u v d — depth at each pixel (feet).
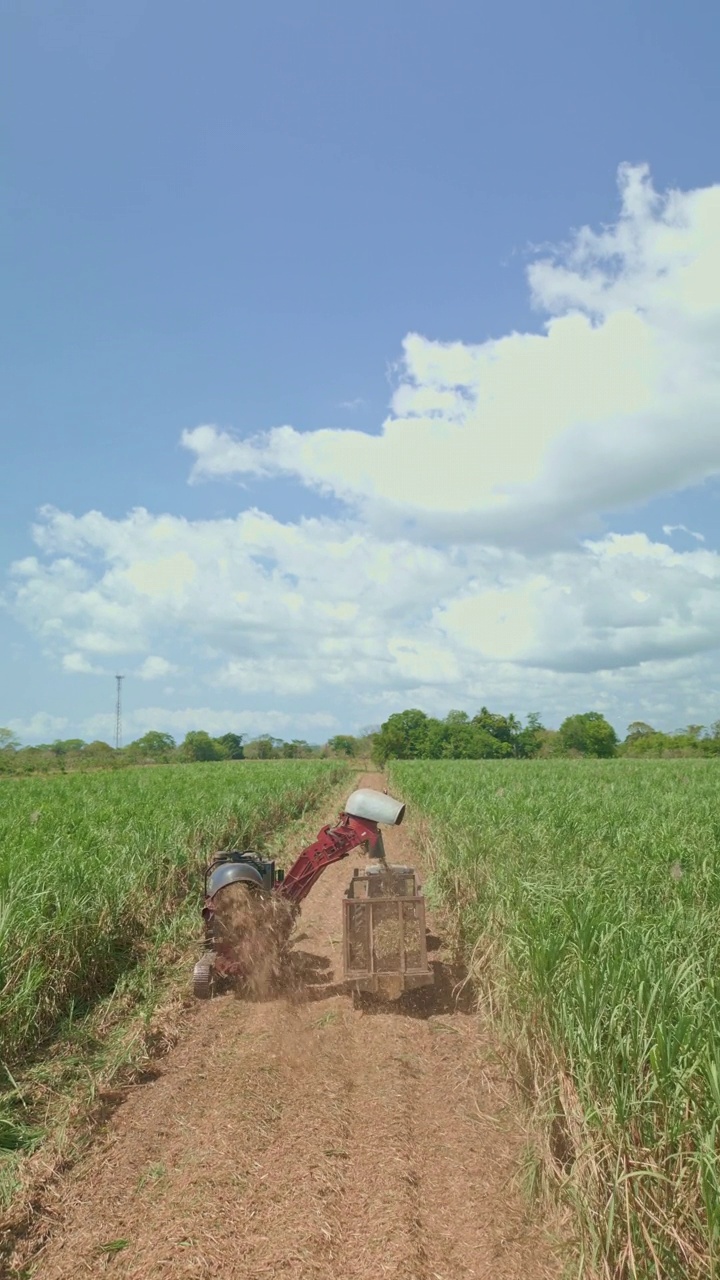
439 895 35.14
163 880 38.45
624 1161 13.00
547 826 38.81
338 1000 28.58
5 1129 18.84
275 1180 16.76
